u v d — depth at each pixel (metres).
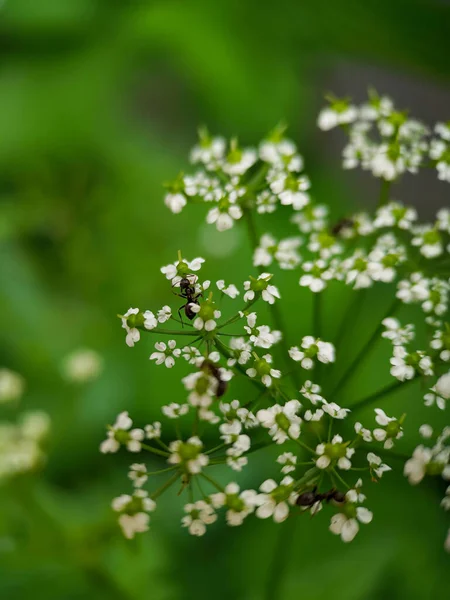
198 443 0.17
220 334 0.18
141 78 0.36
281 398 0.18
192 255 0.31
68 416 0.25
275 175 0.19
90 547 0.22
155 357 0.17
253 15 0.29
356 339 0.26
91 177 0.33
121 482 0.26
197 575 0.24
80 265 0.32
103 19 0.32
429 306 0.19
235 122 0.35
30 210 0.32
